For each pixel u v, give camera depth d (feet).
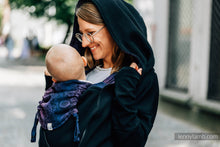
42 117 3.74
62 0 39.32
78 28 4.54
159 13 22.88
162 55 22.65
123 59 4.22
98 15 3.92
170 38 22.21
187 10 20.45
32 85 26.02
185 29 20.74
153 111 4.06
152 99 3.96
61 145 3.59
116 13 3.83
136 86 3.80
